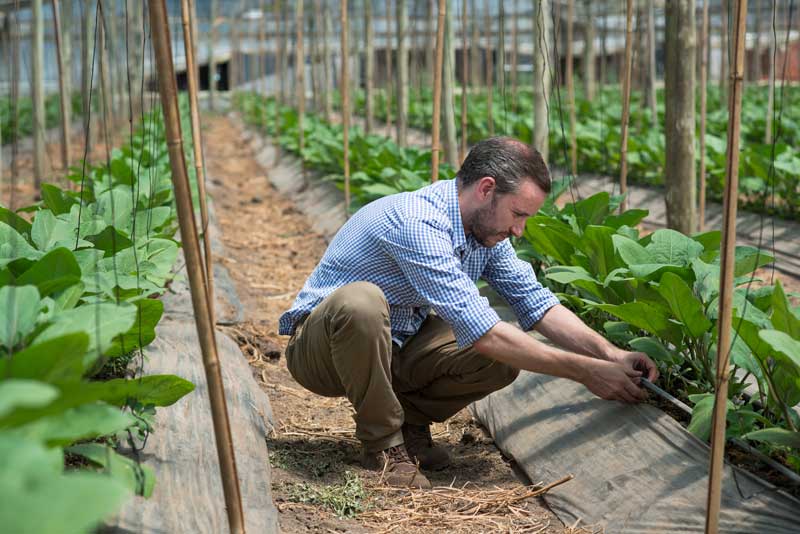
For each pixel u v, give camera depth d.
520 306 3.31
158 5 1.99
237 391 3.69
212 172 13.57
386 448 3.16
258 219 9.45
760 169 7.39
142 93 3.69
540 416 3.52
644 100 13.44
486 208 2.96
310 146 11.68
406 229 2.96
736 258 3.39
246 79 32.16
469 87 23.98
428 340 3.30
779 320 2.56
